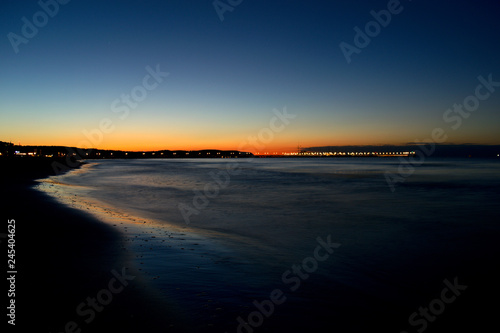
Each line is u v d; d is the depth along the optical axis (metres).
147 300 5.42
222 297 5.87
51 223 10.76
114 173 56.38
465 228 13.16
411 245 10.51
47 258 7.10
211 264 7.80
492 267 8.38
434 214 16.58
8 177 36.47
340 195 25.11
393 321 5.48
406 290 6.84
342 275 7.63
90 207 15.89
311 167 94.69
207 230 12.33
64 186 28.56
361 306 5.98
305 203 20.52
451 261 8.91
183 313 5.08
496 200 22.20
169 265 7.43
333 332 4.99
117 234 10.06
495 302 6.29
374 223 14.13
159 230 11.53
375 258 9.07
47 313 4.71
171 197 23.14
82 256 7.44
